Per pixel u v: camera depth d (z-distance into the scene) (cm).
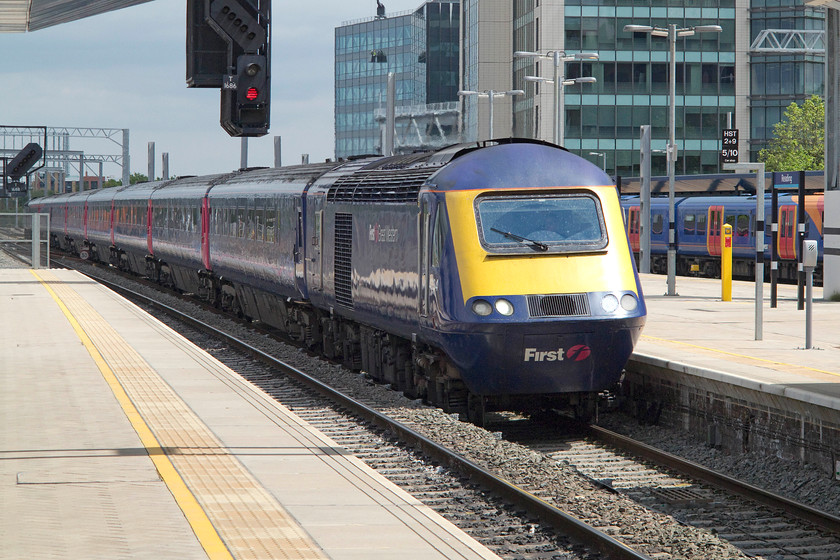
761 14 14025
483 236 2338
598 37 13912
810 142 12462
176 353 3186
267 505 1447
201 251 5594
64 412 2172
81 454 1756
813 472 2088
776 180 4416
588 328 2308
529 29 14612
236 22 2638
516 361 2319
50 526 1309
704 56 14050
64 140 16225
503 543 1549
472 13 16438
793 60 13962
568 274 2328
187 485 1554
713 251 7819
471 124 16675
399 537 1298
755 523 1761
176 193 6303
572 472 2017
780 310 4322
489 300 2291
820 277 6794
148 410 2209
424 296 2464
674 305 4622
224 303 5347
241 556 1206
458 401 2562
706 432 2452
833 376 2389
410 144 18662
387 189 2759
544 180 2403
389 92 7356
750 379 2278
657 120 14038
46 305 4925
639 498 1930
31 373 2747
